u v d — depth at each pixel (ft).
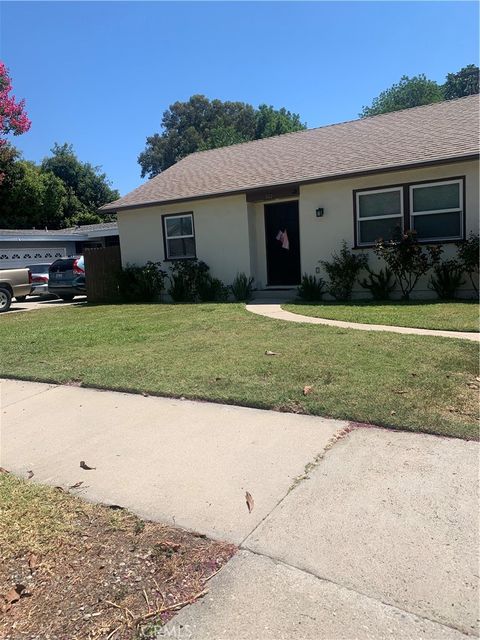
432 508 9.20
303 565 7.92
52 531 9.12
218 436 13.00
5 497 10.31
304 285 39.42
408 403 13.84
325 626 6.71
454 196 34.50
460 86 151.23
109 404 16.02
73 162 131.64
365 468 10.79
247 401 14.97
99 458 12.23
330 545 8.36
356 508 9.35
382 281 36.68
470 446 11.48
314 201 39.37
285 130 168.66
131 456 12.22
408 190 35.78
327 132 50.06
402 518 8.95
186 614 7.06
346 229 38.47
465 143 34.71
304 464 11.18
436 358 18.07
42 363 21.38
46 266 65.62
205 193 43.19
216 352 20.92
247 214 42.75
